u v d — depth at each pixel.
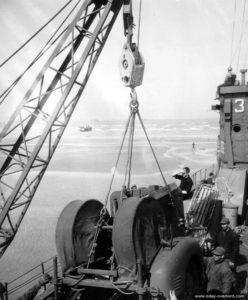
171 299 5.10
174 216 7.28
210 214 9.97
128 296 6.48
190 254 6.07
